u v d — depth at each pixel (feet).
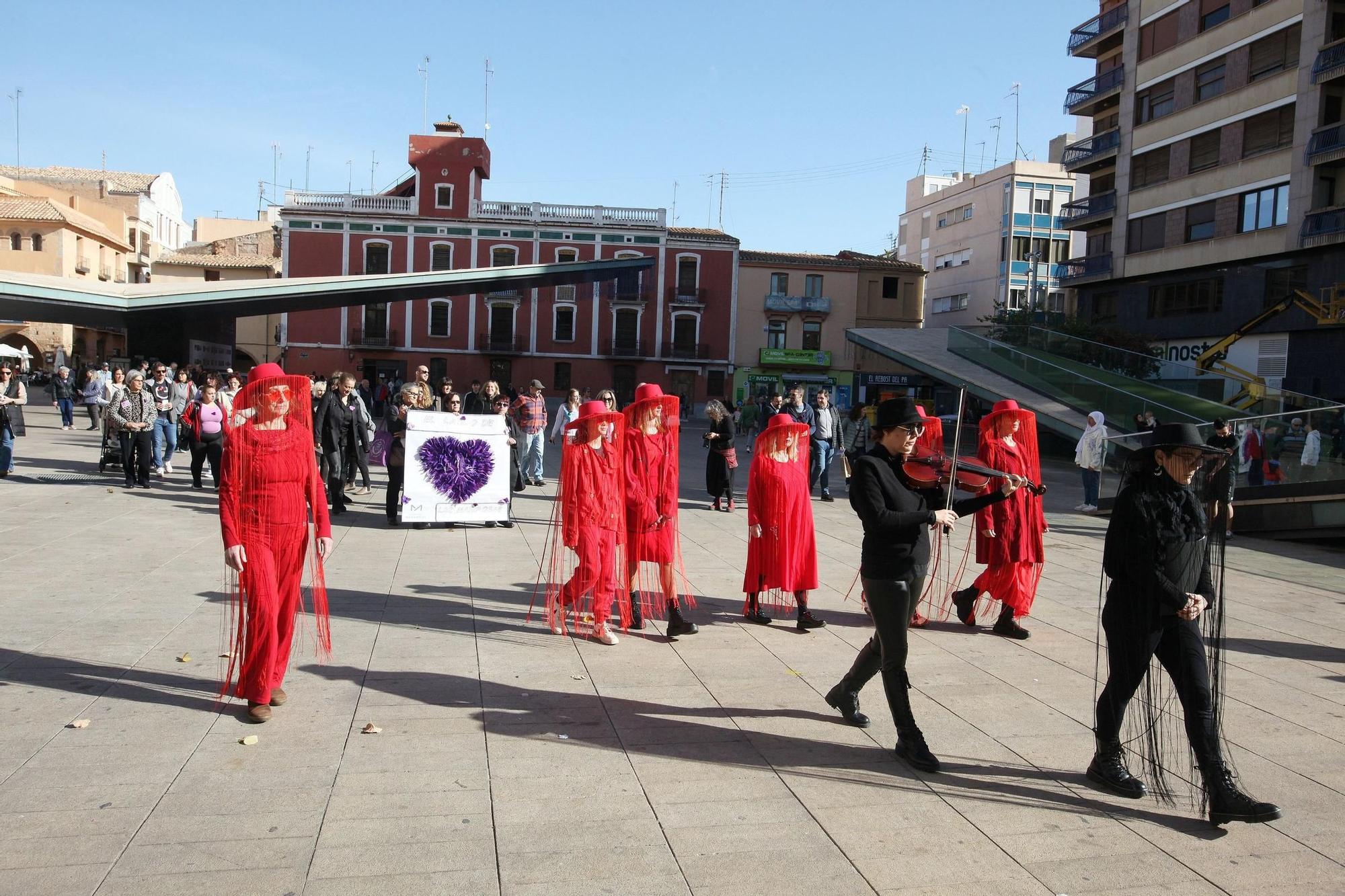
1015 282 164.45
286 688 16.24
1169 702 14.80
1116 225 114.11
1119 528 12.85
